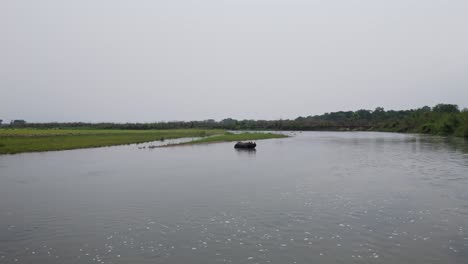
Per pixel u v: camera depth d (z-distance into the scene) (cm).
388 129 18838
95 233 1898
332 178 3422
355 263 1495
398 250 1622
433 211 2222
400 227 1933
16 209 2388
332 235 1822
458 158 4875
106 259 1566
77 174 3838
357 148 7069
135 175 3759
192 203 2509
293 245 1697
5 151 6228
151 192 2895
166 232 1903
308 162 4762
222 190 2941
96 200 2628
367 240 1748
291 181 3294
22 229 1975
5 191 2958
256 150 6894
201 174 3803
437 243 1702
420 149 6444
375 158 5116
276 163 4703
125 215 2228
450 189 2836
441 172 3666
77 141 8444
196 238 1806
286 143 9181
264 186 3078
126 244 1739
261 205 2427
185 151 6669
